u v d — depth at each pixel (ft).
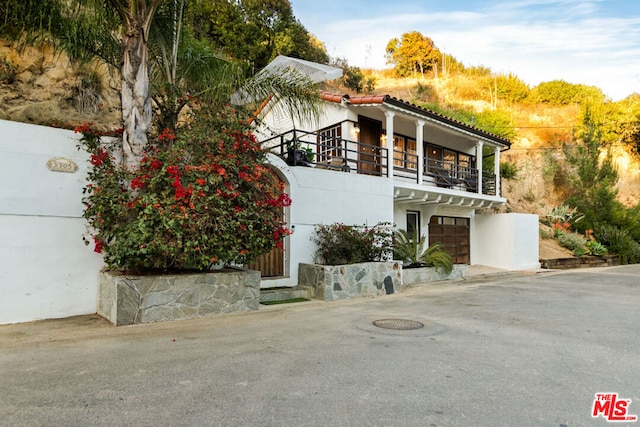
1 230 19.97
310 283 30.14
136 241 19.49
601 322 22.30
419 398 11.53
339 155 41.91
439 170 52.08
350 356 15.49
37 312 20.85
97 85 37.81
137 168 22.36
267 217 22.95
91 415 10.23
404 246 39.81
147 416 10.19
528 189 82.48
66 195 21.88
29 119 32.71
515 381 13.05
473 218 56.34
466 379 13.16
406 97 123.24
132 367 13.91
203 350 16.02
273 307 25.75
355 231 33.17
